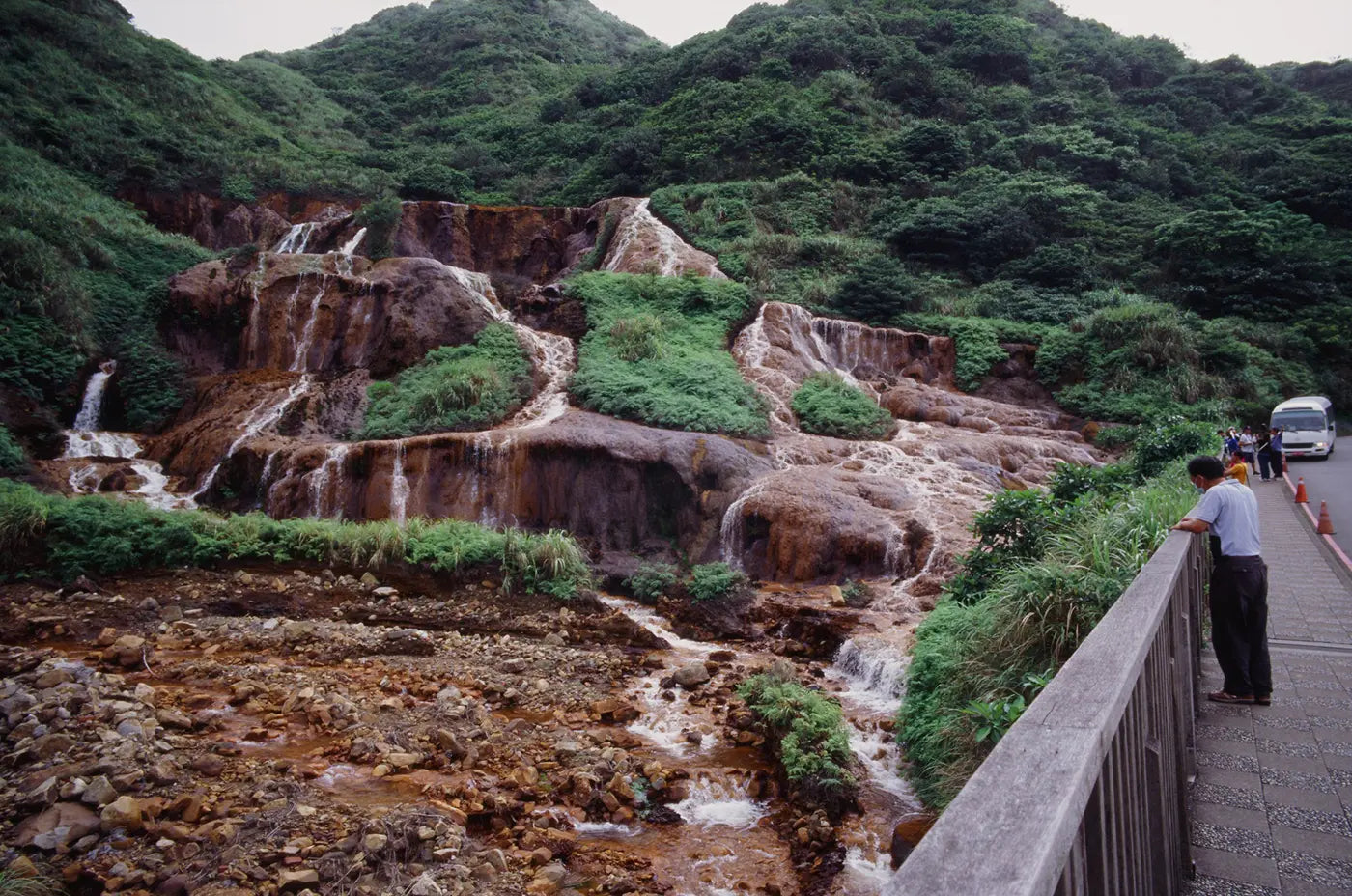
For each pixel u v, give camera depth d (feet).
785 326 81.35
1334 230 125.90
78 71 125.80
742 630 41.52
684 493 54.39
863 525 49.90
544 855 19.84
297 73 203.92
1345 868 10.58
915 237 105.19
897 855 21.25
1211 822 11.93
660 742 28.30
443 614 40.01
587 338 77.66
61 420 68.23
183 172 115.03
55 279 73.87
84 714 23.93
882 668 34.47
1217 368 82.58
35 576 39.27
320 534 44.29
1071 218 112.16
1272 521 45.06
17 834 17.67
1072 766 4.84
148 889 16.47
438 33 238.27
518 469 55.06
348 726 26.32
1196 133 162.81
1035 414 76.33
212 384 71.26
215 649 33.99
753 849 21.93
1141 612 9.11
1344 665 19.06
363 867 17.60
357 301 76.95
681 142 131.13
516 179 145.79
